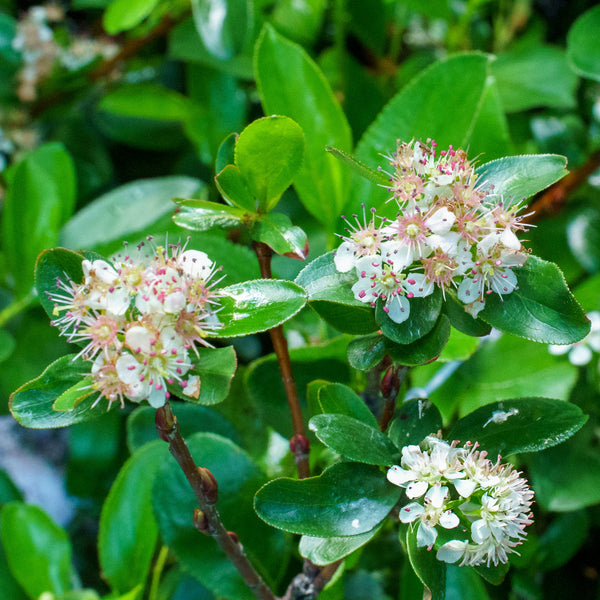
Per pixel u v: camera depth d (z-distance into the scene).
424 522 0.41
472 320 0.42
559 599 0.54
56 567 0.51
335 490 0.42
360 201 0.48
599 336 0.53
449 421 0.52
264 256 0.44
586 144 0.62
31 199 0.55
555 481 0.51
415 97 0.49
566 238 0.58
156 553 0.54
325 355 0.49
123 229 0.55
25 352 0.56
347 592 0.52
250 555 0.47
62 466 0.74
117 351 0.40
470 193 0.41
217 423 0.50
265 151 0.42
